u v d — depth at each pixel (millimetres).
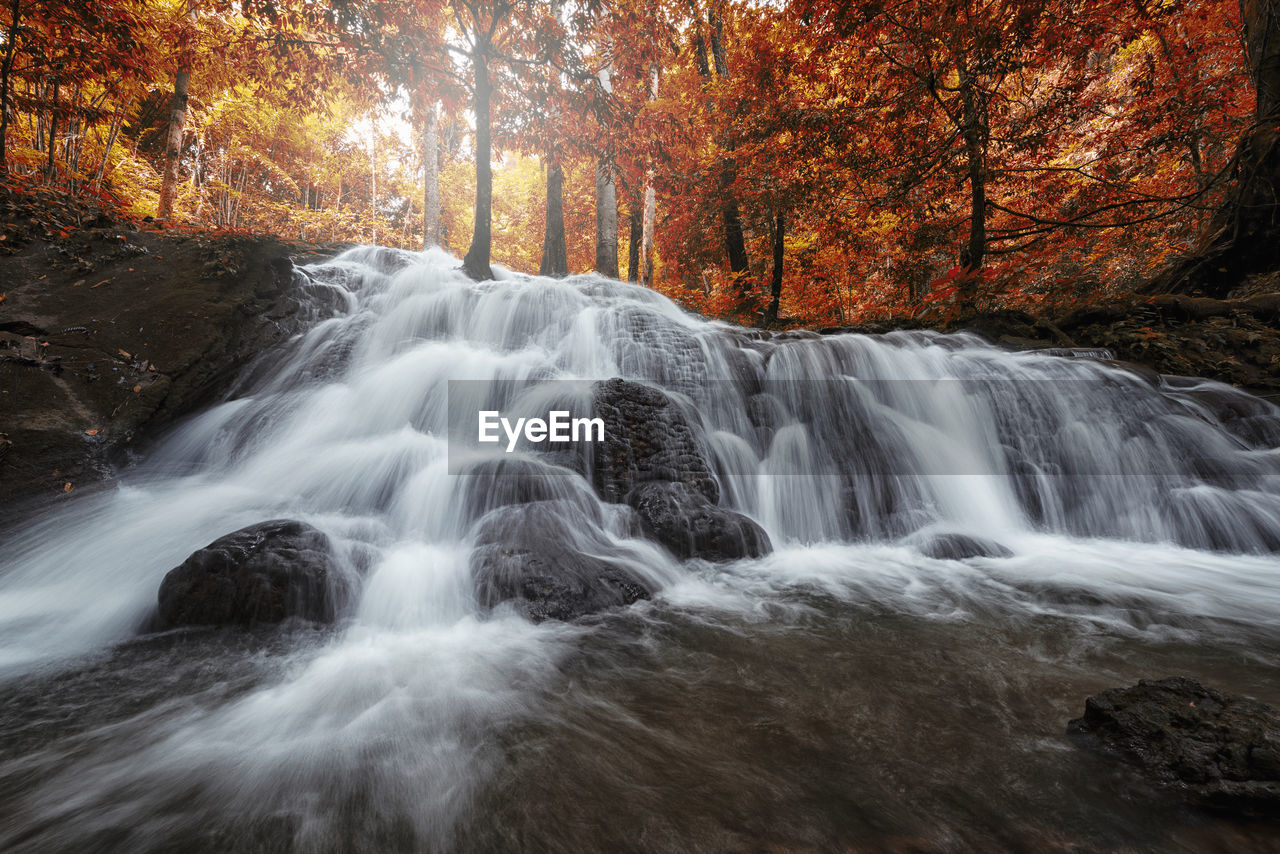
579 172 20875
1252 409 5809
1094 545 4855
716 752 1918
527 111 9148
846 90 11156
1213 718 1791
